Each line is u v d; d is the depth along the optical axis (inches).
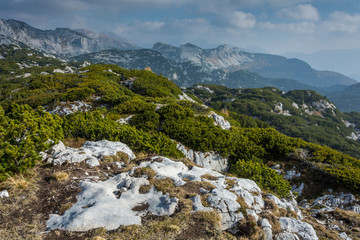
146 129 1317.7
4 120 547.2
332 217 643.5
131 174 489.4
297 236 406.3
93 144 714.2
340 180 1138.7
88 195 403.5
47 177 454.6
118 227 331.3
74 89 2071.9
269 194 546.9
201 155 1284.4
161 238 319.9
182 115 1513.3
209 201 410.6
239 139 1515.7
